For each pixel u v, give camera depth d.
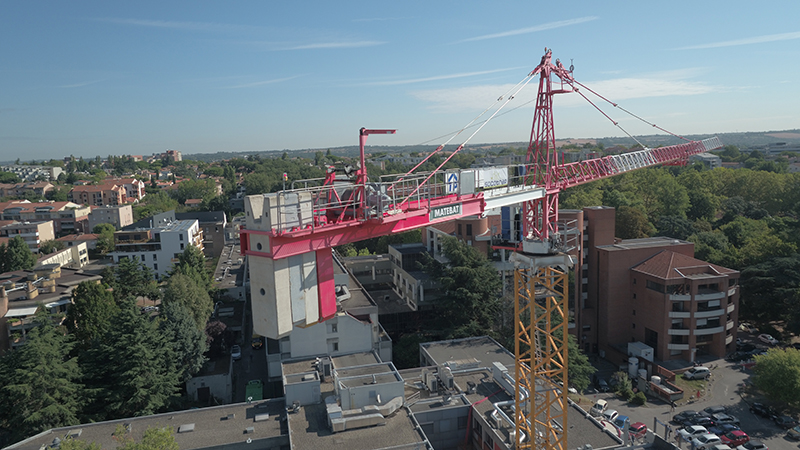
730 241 100.38
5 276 76.19
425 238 87.12
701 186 138.75
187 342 52.91
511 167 44.69
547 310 35.47
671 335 63.69
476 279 60.09
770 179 130.88
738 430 47.72
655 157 87.44
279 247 21.47
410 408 39.53
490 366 48.25
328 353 54.06
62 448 30.58
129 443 31.31
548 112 47.56
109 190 182.00
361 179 27.84
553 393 38.62
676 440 46.31
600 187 141.88
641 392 57.41
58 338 44.59
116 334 46.75
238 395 56.56
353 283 69.50
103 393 45.12
